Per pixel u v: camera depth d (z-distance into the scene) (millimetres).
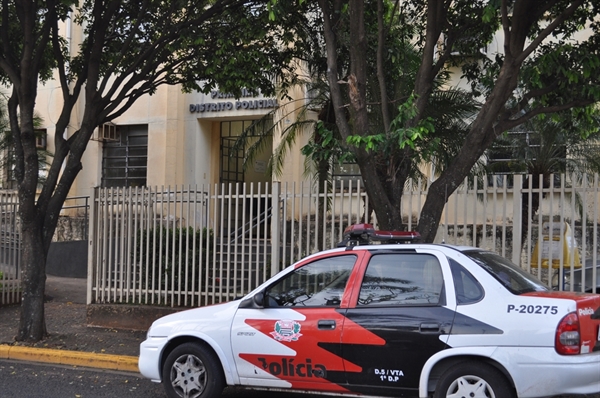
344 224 11352
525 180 13000
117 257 11414
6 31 10469
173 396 6691
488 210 10312
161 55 11617
